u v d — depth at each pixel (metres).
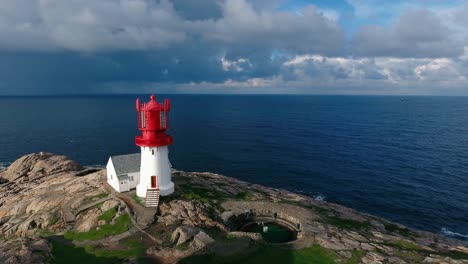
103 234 32.69
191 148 111.69
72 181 50.28
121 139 127.88
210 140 126.62
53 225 36.06
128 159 45.06
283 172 85.75
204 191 47.09
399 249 34.47
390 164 91.75
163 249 28.83
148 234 32.09
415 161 94.25
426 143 120.06
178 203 39.06
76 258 28.22
